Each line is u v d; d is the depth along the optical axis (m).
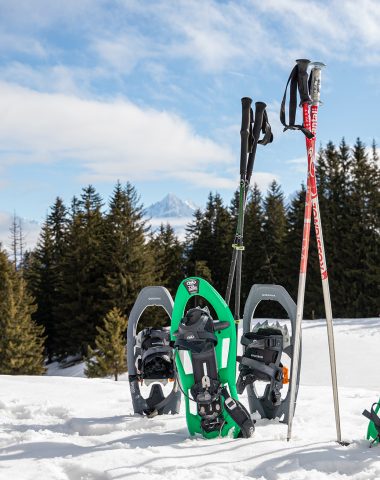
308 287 37.25
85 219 42.84
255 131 5.00
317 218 3.65
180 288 4.20
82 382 6.72
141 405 4.60
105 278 38.22
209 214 50.19
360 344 16.03
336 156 40.44
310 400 5.11
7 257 37.62
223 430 3.70
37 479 2.88
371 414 3.38
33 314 42.53
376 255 36.28
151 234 39.16
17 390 6.02
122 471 2.93
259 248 44.41
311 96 3.66
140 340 4.67
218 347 3.96
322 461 3.01
